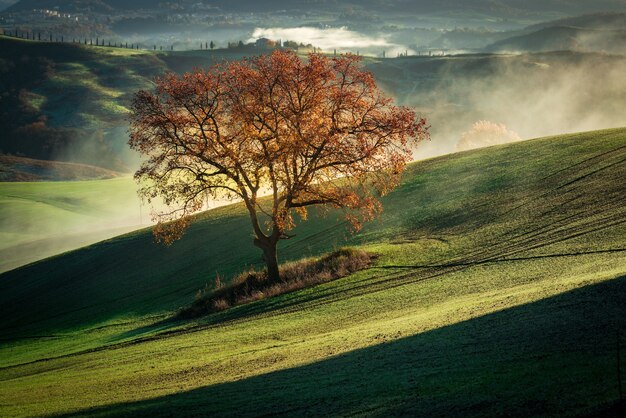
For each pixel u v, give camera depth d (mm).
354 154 37656
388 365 14547
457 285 27047
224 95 37188
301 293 34156
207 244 59219
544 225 35781
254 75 36719
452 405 10609
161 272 55188
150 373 21328
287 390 14180
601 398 9258
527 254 30250
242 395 14477
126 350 30328
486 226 39656
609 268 20938
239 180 38469
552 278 22766
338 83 37000
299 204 39219
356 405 11867
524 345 13242
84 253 70625
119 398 17156
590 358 11180
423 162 67500
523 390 10484
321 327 24406
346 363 15781
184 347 26766
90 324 44562
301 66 36562
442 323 18016
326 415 11609
